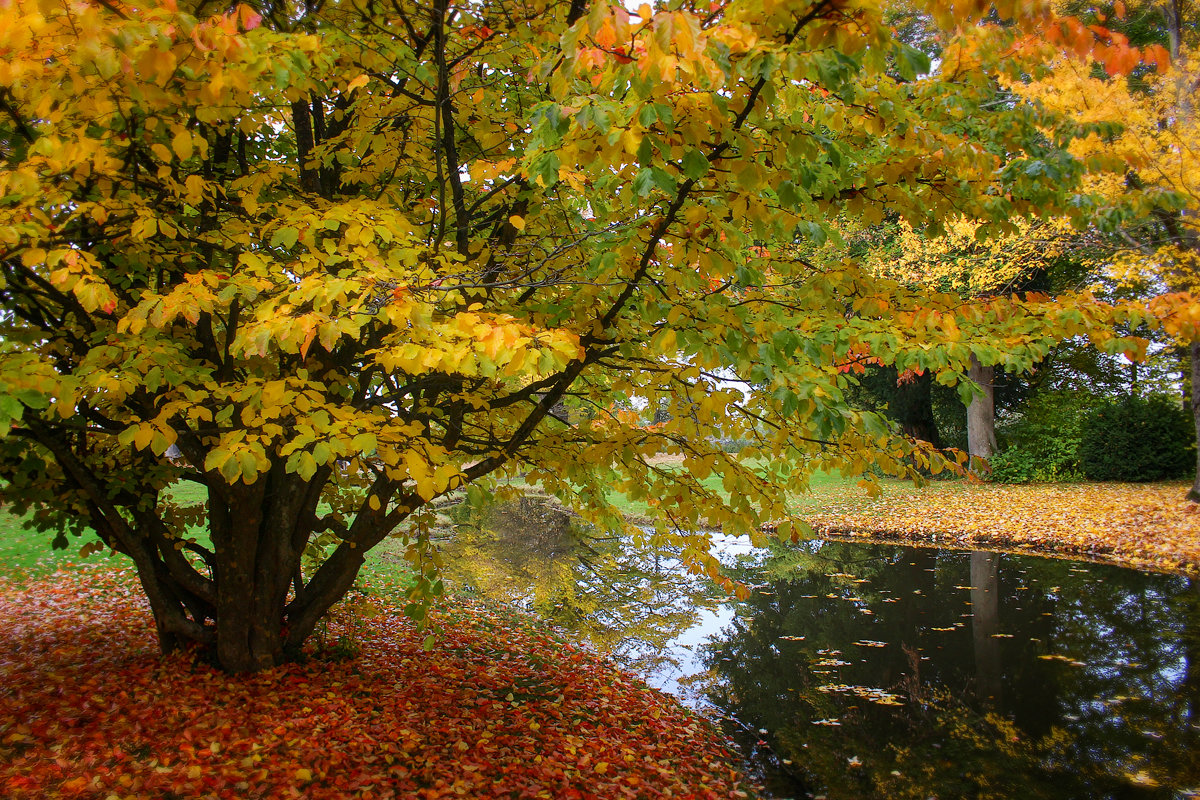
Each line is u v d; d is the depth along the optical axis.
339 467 4.77
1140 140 6.21
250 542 4.29
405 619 6.72
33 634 5.62
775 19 1.71
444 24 2.93
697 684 5.64
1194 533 9.57
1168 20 8.41
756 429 3.55
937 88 2.67
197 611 4.74
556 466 3.94
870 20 1.63
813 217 2.69
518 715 4.55
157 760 3.25
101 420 3.70
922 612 7.59
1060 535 10.58
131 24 1.65
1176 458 14.76
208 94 2.02
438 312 2.76
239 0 2.71
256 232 3.15
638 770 3.96
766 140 2.16
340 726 3.85
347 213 2.57
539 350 2.03
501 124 3.44
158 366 2.43
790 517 3.30
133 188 2.76
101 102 2.04
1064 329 2.62
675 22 1.42
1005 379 19.22
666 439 3.39
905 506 13.95
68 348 3.37
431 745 3.88
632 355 3.12
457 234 3.51
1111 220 2.73
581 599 8.16
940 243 12.43
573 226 3.52
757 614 7.63
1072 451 16.14
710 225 2.27
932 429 19.83
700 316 2.44
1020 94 5.45
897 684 5.61
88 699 3.93
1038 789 4.01
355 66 3.06
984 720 4.91
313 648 5.24
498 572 9.25
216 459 2.11
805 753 4.46
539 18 3.16
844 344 2.66
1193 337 2.46
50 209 2.72
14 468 3.80
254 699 4.03
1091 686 5.43
